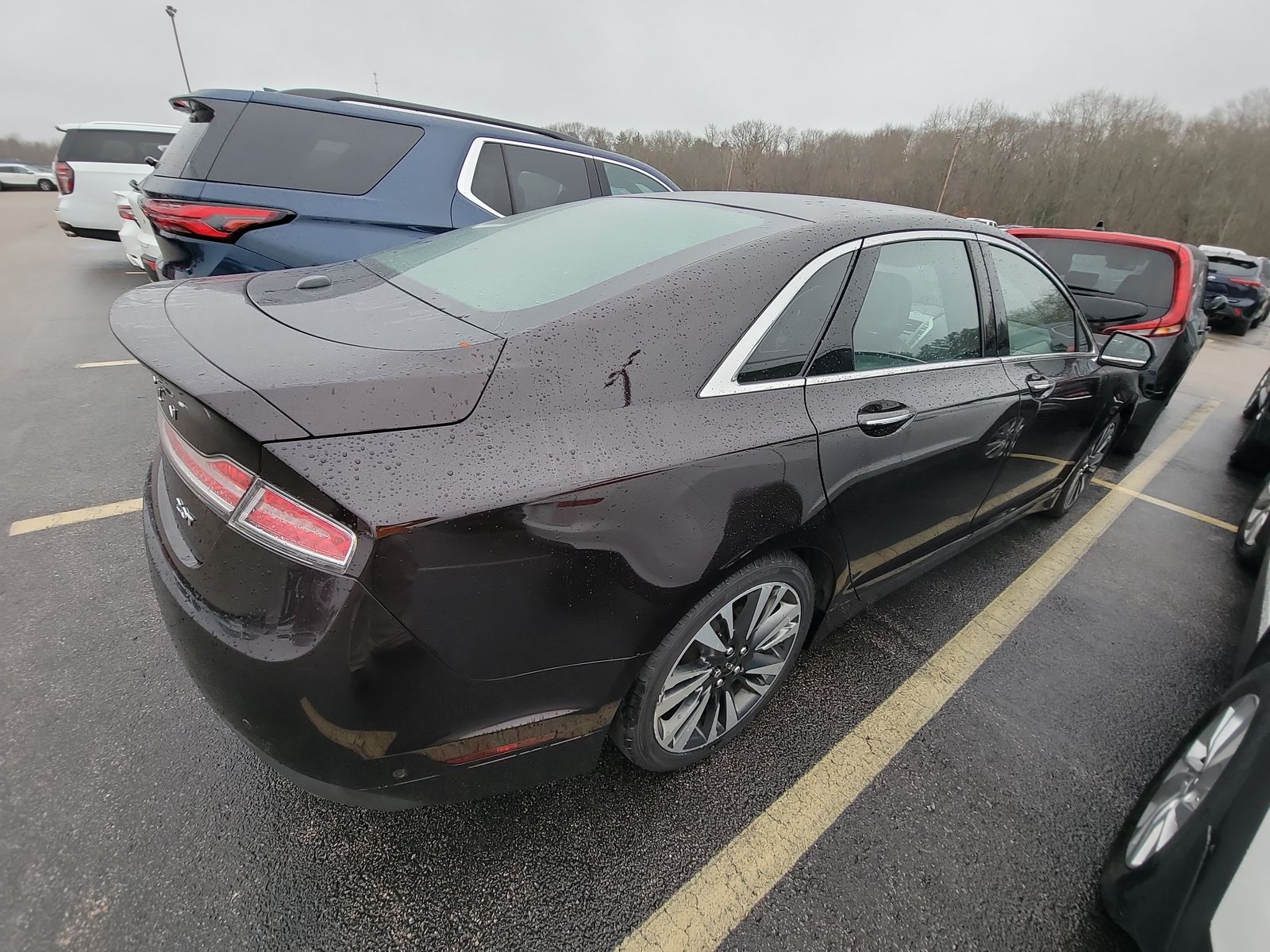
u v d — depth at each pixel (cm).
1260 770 114
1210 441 573
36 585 236
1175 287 448
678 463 140
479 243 208
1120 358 288
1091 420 319
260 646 113
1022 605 282
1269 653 146
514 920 142
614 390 138
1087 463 355
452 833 160
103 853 147
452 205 385
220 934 134
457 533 115
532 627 128
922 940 145
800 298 168
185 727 182
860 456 178
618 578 136
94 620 220
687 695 169
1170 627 276
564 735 146
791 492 163
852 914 149
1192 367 948
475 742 132
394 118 372
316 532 109
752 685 189
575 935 141
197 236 327
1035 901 155
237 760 173
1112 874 142
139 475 324
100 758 170
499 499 118
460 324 143
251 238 333
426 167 377
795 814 173
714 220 193
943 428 206
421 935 138
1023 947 145
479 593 119
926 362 208
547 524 124
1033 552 333
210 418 113
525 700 135
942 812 177
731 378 154
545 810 168
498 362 129
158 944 131
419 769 130
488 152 403
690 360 149
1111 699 228
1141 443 490
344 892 145
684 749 176
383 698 117
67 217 884
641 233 190
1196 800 127
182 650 125
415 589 113
